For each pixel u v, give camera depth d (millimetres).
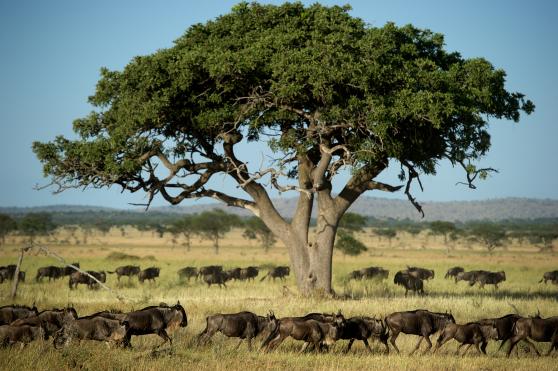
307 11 94188
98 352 48750
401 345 59312
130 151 88812
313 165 96562
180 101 90250
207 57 85875
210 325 54906
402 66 88750
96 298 90312
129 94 89438
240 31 93500
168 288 118188
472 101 87375
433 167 94000
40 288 110125
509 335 55656
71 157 90812
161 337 56844
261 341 56906
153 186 92438
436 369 47000
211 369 45000
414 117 83312
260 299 88688
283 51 86500
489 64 89688
